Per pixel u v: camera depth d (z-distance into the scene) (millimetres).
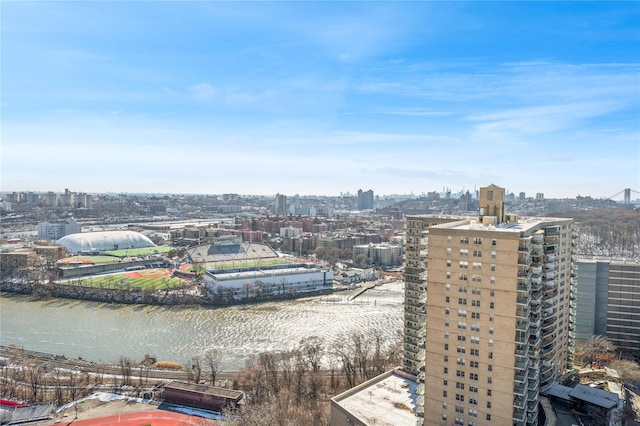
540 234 139625
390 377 175625
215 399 185375
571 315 185375
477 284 129875
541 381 158375
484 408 130375
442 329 136625
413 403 154875
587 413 148125
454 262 133500
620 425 141000
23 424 173250
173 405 189500
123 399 194625
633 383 187375
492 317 128125
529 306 130875
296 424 157875
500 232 125562
